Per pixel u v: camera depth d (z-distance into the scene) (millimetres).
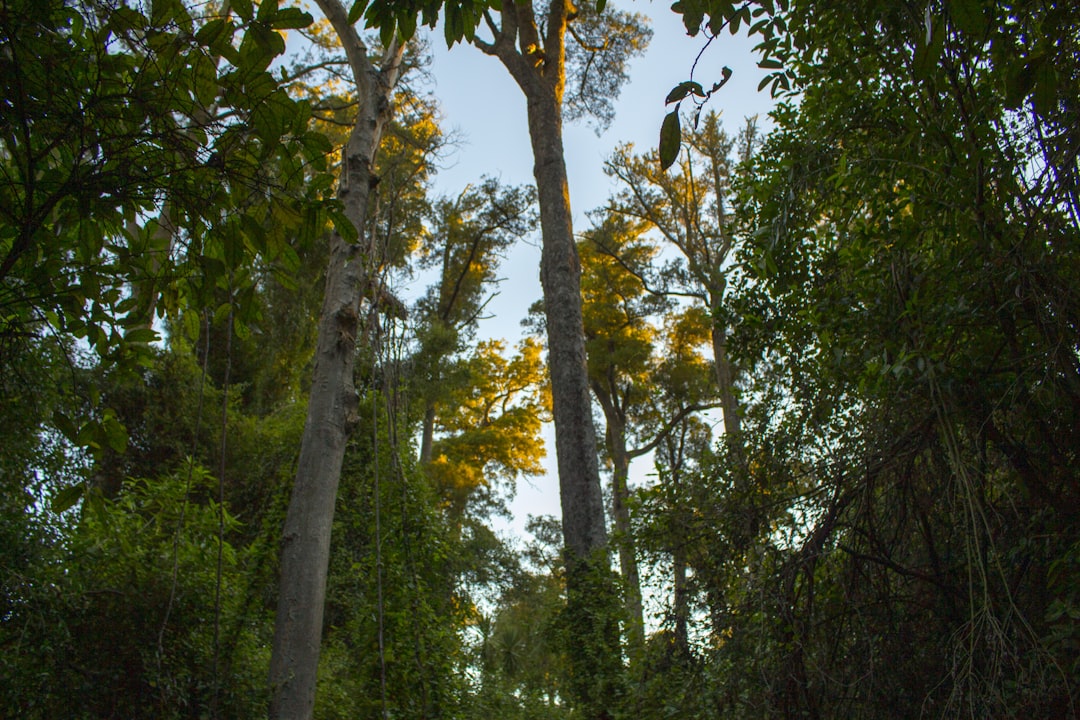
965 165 4254
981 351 4430
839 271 5570
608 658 8555
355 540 8648
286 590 5594
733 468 6070
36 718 5105
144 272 3240
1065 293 3842
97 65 2629
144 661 5430
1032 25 3621
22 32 2539
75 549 5789
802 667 5035
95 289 3141
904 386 4555
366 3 3025
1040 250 3922
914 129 4527
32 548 5445
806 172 5340
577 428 11258
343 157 7297
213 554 6395
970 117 4188
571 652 9086
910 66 4418
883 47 4523
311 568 5668
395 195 7340
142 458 12461
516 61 14180
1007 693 3764
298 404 13734
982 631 3955
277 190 2941
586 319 23672
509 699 9469
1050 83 2988
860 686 4918
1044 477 4273
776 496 5934
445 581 9477
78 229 3057
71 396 5551
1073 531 4008
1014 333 4152
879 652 4953
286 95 2674
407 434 9383
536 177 13422
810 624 5207
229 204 2961
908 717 4758
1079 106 3725
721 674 5473
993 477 4641
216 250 3207
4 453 5453
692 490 6398
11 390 5004
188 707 5719
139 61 2662
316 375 6324
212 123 2680
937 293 4371
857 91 5180
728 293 6277
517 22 14703
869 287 4852
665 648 6496
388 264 7203
